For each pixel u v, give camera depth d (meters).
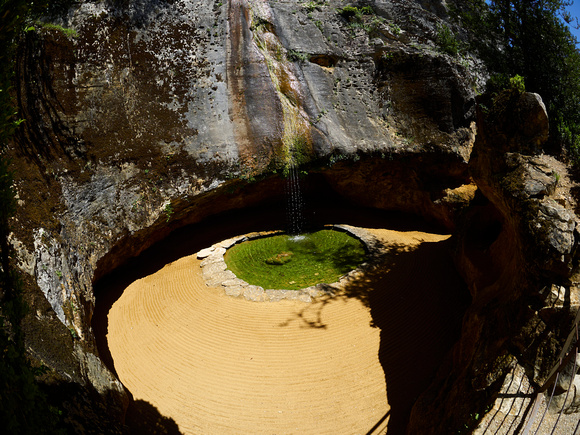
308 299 11.69
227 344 10.30
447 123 15.77
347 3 17.59
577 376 5.55
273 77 15.56
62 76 12.16
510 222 7.97
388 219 17.30
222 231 16.69
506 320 6.87
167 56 14.34
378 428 7.89
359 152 16.16
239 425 8.12
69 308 8.80
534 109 7.87
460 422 6.10
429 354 9.55
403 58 16.08
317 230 16.61
